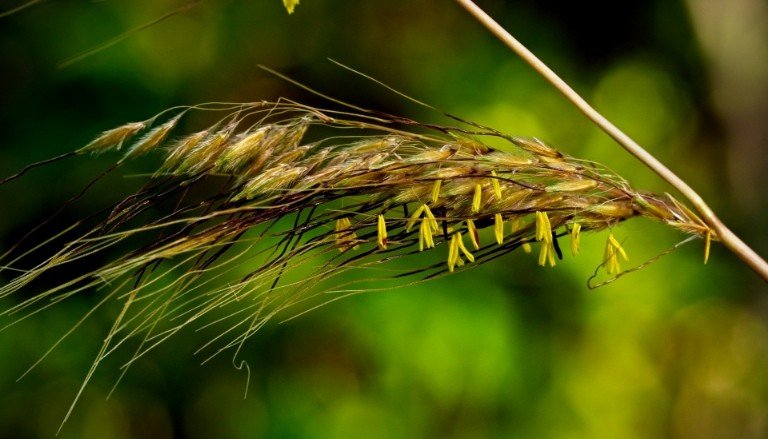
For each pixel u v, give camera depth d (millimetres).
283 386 731
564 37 833
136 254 315
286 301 324
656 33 862
